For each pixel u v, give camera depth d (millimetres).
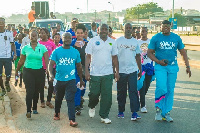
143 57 7527
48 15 28875
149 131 6051
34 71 6836
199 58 20297
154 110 7613
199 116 7059
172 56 6578
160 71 6605
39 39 9266
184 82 11500
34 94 7113
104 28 6332
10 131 5945
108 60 6426
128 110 7652
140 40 7617
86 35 7961
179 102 8398
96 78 6430
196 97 9008
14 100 8633
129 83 6699
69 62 6285
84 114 7246
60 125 6395
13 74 13531
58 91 6508
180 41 6613
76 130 6082
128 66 6699
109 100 6492
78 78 7328
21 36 10500
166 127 6297
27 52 6777
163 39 6539
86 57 6449
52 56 6301
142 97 7371
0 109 7438
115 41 6691
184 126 6352
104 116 6539
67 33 6293
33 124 6457
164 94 6598
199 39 39844
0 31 9242
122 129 6160
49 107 7840
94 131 6023
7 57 9352
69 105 6324
